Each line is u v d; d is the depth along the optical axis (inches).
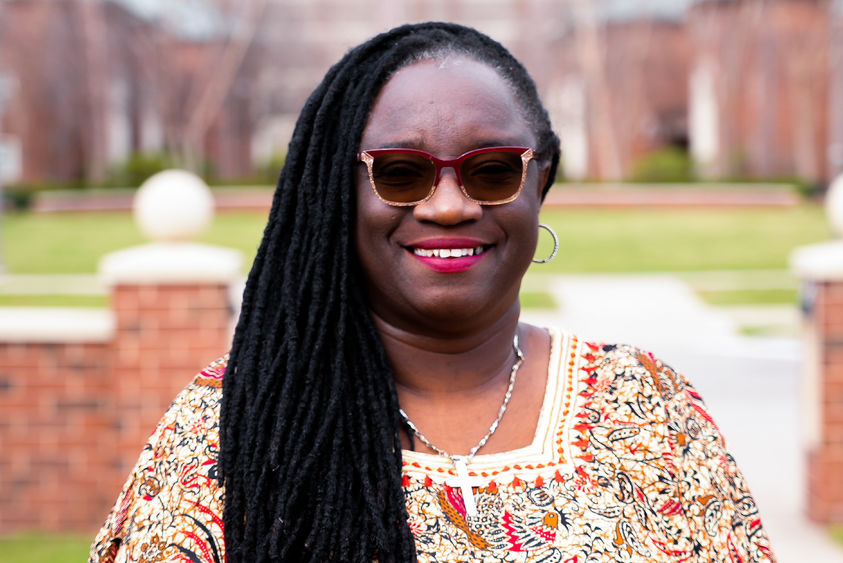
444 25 62.2
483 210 56.8
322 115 58.1
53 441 225.9
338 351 56.7
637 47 1343.5
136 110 1387.8
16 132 1323.8
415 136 56.2
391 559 53.8
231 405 55.4
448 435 58.4
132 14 1299.2
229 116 1459.2
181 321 216.2
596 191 1052.5
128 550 54.2
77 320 221.8
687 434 61.4
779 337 434.3
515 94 61.6
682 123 1486.2
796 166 1369.3
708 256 700.7
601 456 59.1
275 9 1365.7
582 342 64.5
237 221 924.6
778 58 1355.8
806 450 230.8
